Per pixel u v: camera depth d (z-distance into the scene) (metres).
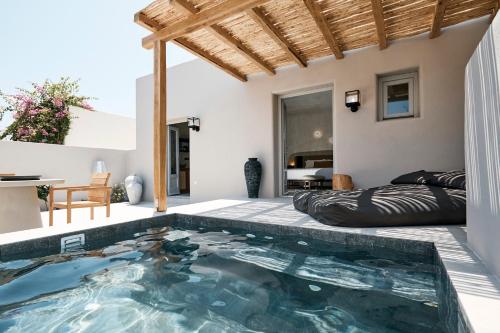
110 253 2.45
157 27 3.79
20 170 5.88
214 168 6.42
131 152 7.94
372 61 4.57
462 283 1.36
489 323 1.03
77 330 1.32
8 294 1.69
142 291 1.73
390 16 3.76
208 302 1.59
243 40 4.39
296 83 5.30
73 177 6.76
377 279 1.82
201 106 6.64
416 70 4.41
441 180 3.24
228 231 3.17
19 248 2.33
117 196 7.29
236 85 6.09
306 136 7.36
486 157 1.53
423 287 1.70
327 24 3.83
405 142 4.31
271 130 5.63
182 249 2.55
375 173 4.52
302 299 1.59
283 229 2.85
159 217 3.52
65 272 2.03
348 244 2.43
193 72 6.78
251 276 1.93
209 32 4.04
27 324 1.37
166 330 1.32
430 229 2.45
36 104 8.56
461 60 3.98
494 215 1.44
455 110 4.00
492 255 1.48
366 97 4.61
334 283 1.78
